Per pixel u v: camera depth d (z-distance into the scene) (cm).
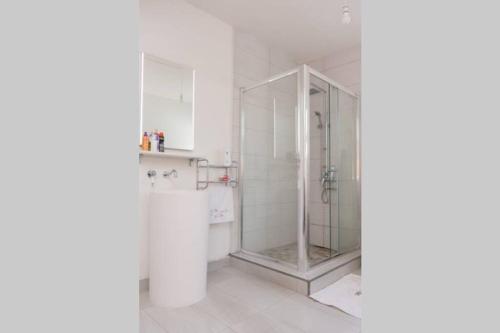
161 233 200
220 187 283
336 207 302
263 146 291
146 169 230
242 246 303
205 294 216
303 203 246
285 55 362
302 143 251
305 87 254
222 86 291
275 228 273
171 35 250
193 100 264
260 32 315
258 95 296
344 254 297
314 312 191
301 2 262
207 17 279
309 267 247
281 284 237
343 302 205
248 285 238
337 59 357
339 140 309
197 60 269
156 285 202
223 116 291
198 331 167
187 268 201
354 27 303
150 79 235
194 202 205
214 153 281
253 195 297
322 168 293
